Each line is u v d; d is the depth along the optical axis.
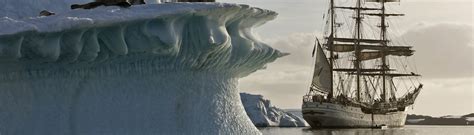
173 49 14.17
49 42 13.36
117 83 14.42
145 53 14.27
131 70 14.45
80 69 14.25
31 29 12.82
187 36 14.48
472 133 140.62
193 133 14.63
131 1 15.04
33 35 13.05
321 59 147.12
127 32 13.96
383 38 151.12
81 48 13.67
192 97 14.84
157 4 14.07
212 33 14.36
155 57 14.44
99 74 14.38
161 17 13.74
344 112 141.50
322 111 141.25
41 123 14.07
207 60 14.82
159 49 14.09
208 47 14.38
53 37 13.35
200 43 14.42
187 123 14.65
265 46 15.95
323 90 145.88
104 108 14.28
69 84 14.24
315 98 142.50
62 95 14.20
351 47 148.88
